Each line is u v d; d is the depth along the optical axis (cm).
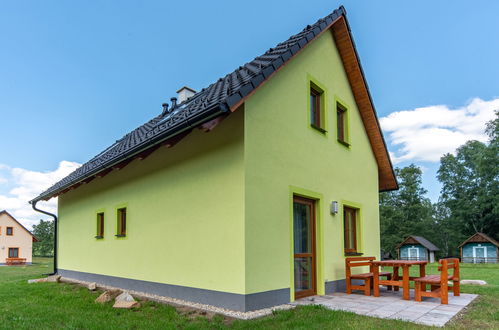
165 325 541
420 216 4838
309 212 827
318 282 811
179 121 614
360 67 1045
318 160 860
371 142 1190
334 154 946
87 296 822
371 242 1116
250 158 638
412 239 4362
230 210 638
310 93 909
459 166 5128
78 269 1205
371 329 492
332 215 892
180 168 772
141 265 869
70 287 985
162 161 835
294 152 767
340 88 1024
